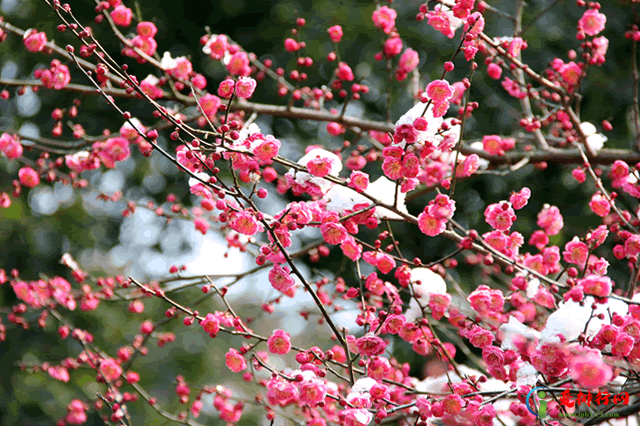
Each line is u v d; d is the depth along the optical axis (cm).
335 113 349
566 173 565
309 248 317
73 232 748
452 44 624
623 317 189
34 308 320
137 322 743
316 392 188
